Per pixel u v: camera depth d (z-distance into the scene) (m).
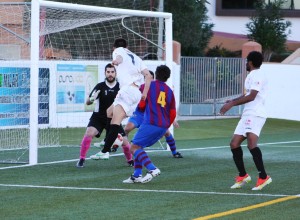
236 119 42.41
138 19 35.72
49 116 30.69
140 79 19.48
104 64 33.31
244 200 15.52
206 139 31.75
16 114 24.45
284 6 64.50
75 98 31.92
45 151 25.20
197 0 51.34
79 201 15.16
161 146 26.67
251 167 21.31
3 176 18.81
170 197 15.78
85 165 21.33
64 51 36.03
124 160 22.61
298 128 40.34
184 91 42.50
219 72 43.53
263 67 44.59
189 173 19.81
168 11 49.25
